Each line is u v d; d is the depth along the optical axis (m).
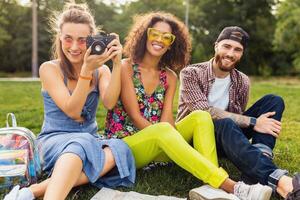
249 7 39.22
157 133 3.07
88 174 2.86
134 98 3.42
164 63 3.64
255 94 12.97
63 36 3.16
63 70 3.25
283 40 33.44
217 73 3.76
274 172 2.86
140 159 3.19
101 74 3.38
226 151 3.14
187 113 3.83
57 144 3.01
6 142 3.01
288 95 12.55
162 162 3.57
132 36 3.54
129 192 2.96
